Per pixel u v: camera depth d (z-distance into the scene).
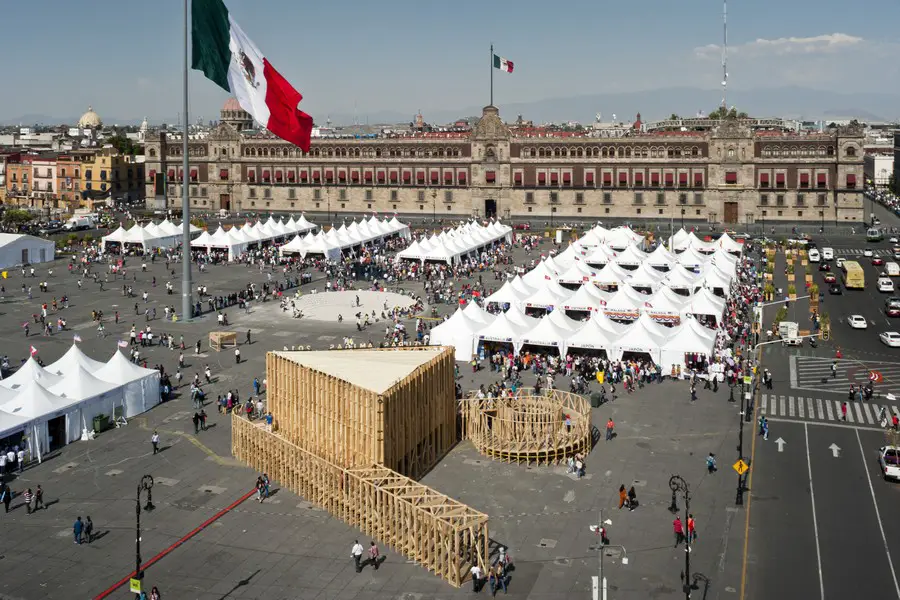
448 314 111.44
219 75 89.88
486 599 43.91
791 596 44.16
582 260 133.62
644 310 100.00
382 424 53.66
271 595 44.34
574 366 86.88
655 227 191.62
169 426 70.75
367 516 51.44
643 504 55.31
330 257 151.62
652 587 45.12
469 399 68.94
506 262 152.88
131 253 162.25
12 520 53.19
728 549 49.41
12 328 103.81
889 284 128.12
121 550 49.34
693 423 71.12
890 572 46.62
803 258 147.50
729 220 196.12
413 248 145.88
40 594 44.31
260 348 94.75
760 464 62.31
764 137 190.75
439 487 57.91
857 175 187.50
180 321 107.62
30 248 152.00
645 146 198.38
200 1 88.38
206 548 49.59
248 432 62.22
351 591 44.81
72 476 60.31
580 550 49.25
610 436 67.31
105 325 105.88
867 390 77.75
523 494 56.88
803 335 102.00
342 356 63.31
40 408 64.38
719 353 87.12
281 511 54.88
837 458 63.53
